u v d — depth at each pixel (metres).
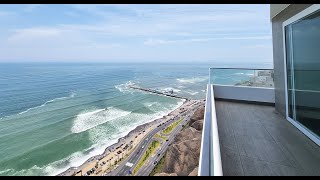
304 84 3.85
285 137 3.63
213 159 1.65
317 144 3.29
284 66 4.70
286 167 2.62
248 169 2.57
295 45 4.18
